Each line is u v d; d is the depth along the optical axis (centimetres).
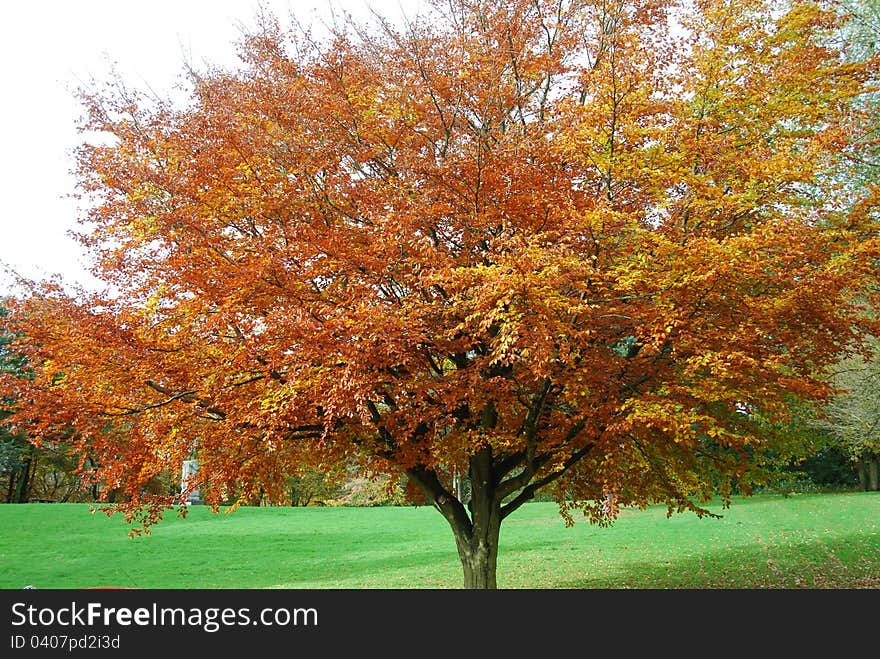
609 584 1698
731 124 1064
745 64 1076
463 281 868
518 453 1245
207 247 988
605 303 1028
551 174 1017
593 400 984
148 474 986
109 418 976
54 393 952
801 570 1741
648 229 1073
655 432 1127
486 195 1024
